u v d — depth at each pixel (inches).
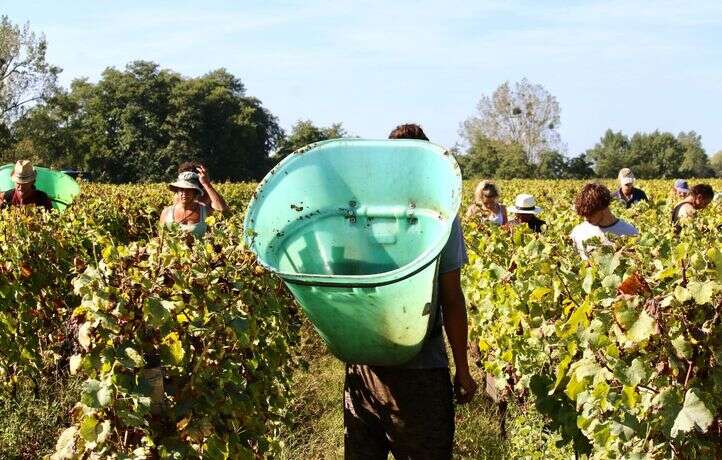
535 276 188.9
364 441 141.8
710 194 347.9
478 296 253.4
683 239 218.7
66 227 319.0
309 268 137.5
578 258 194.1
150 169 3132.4
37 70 2637.8
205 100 3218.5
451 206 123.5
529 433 201.6
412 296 116.6
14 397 258.1
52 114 2842.0
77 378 258.1
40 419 239.1
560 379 157.0
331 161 137.6
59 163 2920.8
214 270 174.4
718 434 127.5
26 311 272.2
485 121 3604.8
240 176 3297.2
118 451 135.9
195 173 278.2
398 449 138.6
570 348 148.8
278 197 135.5
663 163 4247.0
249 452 160.1
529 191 948.6
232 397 163.8
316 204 137.6
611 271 146.5
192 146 3137.3
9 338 261.3
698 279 128.4
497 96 3553.2
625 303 124.6
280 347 228.2
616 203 445.1
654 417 126.0
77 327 223.0
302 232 137.1
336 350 129.3
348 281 113.7
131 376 134.9
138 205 512.1
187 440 142.7
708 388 124.7
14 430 230.7
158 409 139.7
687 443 125.5
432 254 114.2
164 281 152.5
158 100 3181.6
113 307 135.1
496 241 266.4
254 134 3302.2
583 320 144.3
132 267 147.9
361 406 140.9
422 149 134.0
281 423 228.8
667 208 442.3
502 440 224.7
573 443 178.9
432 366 135.7
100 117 3127.5
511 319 208.7
